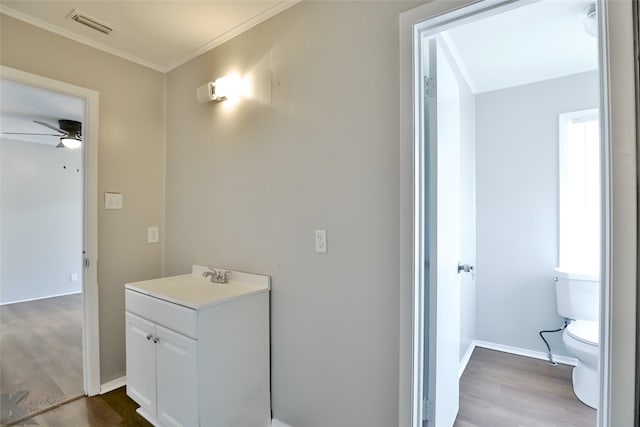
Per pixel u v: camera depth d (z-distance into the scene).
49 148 5.09
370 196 1.47
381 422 1.43
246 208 1.97
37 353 2.86
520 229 2.81
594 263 2.58
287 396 1.76
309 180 1.67
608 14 0.95
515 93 2.83
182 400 1.56
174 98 2.48
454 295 1.82
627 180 0.93
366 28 1.48
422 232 1.38
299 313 1.71
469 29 1.95
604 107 0.96
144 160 2.44
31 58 1.90
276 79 1.81
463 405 2.04
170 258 2.50
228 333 1.63
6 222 4.68
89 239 2.14
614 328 0.94
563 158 2.63
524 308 2.79
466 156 2.58
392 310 1.41
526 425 1.85
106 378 2.22
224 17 1.87
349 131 1.53
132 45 2.19
